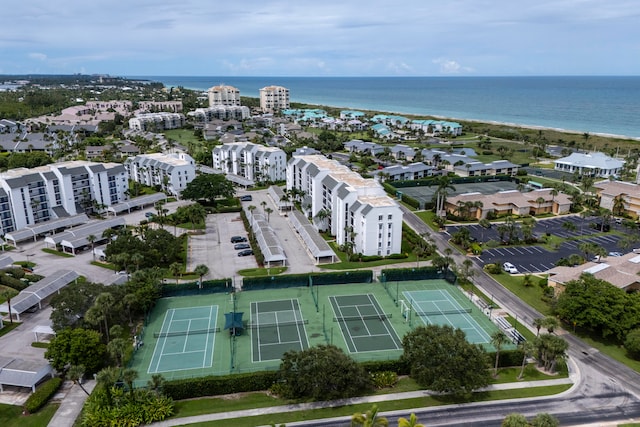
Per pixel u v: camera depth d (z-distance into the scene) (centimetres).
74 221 15900
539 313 10462
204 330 9744
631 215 17150
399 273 12162
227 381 7744
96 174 17638
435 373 7388
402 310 10600
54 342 8138
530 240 14812
